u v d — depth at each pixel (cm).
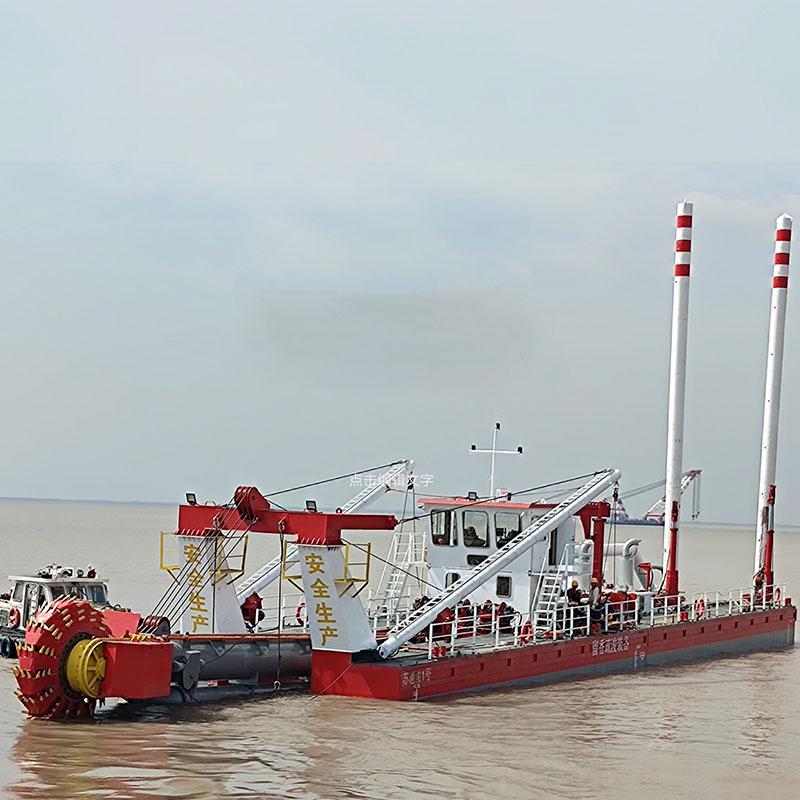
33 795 2077
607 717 2980
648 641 3975
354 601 3017
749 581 9569
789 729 2944
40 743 2447
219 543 3219
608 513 4053
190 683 2852
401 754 2458
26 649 2636
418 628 3102
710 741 2758
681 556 15362
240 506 3116
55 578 3834
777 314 5338
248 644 3022
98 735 2534
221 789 2153
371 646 3039
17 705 2866
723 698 3378
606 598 4022
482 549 3784
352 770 2319
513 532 3734
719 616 4547
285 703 2902
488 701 3069
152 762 2319
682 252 4944
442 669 3081
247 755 2398
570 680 3534
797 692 3550
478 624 3378
